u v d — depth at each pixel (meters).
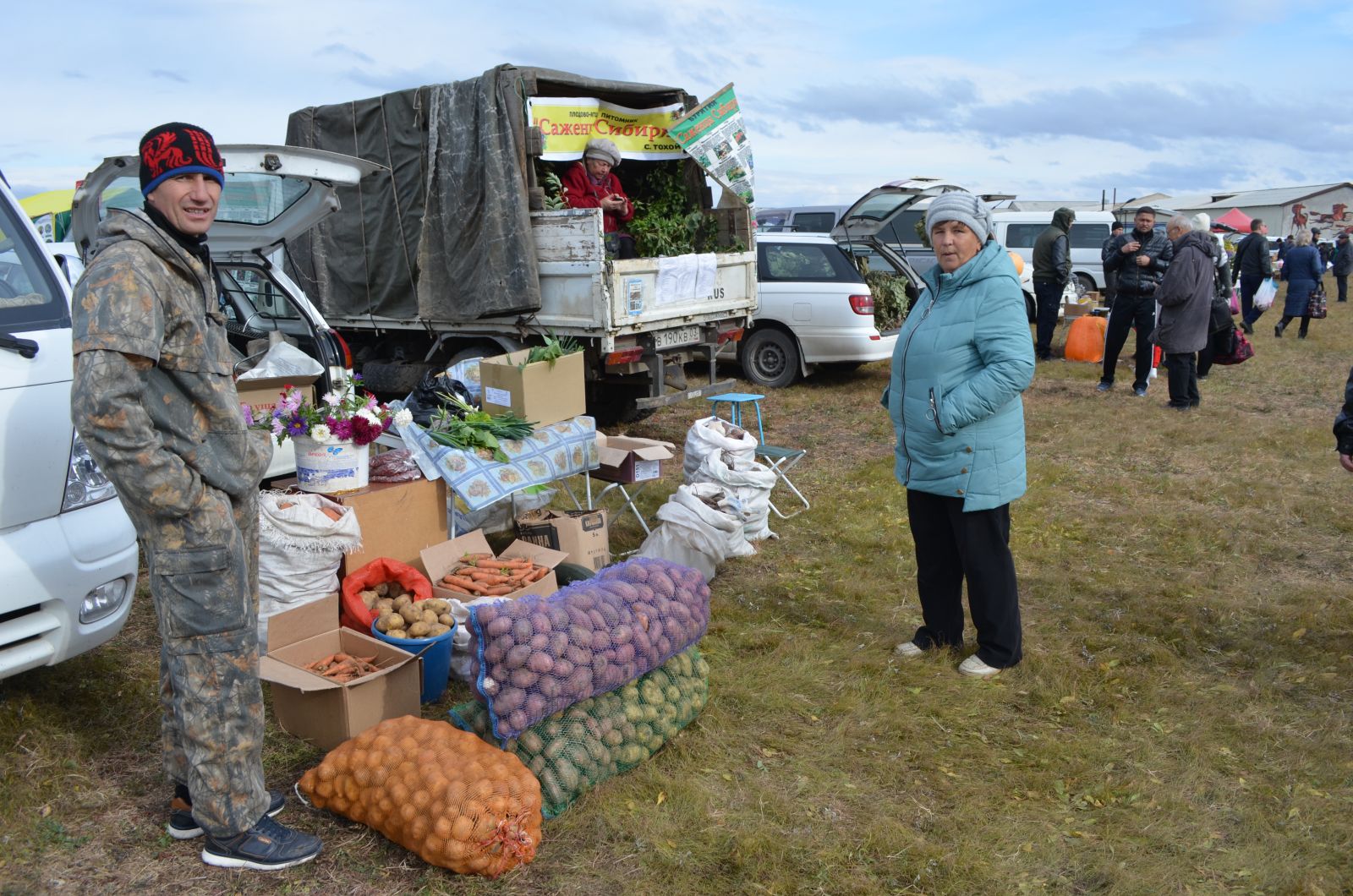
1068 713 3.78
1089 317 12.62
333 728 3.31
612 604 3.29
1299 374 11.72
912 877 2.79
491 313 7.30
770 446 6.61
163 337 2.39
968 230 3.74
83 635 3.15
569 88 7.42
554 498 6.37
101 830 2.87
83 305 2.28
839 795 3.20
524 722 2.98
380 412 4.19
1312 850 2.90
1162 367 11.71
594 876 2.76
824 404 9.73
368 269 8.05
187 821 2.82
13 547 2.90
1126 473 7.32
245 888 2.65
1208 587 5.10
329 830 2.93
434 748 2.93
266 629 3.79
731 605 4.79
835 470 7.45
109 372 2.24
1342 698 3.87
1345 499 6.62
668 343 7.53
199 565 2.46
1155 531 5.99
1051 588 5.05
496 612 3.03
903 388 3.98
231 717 2.58
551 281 7.14
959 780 3.30
